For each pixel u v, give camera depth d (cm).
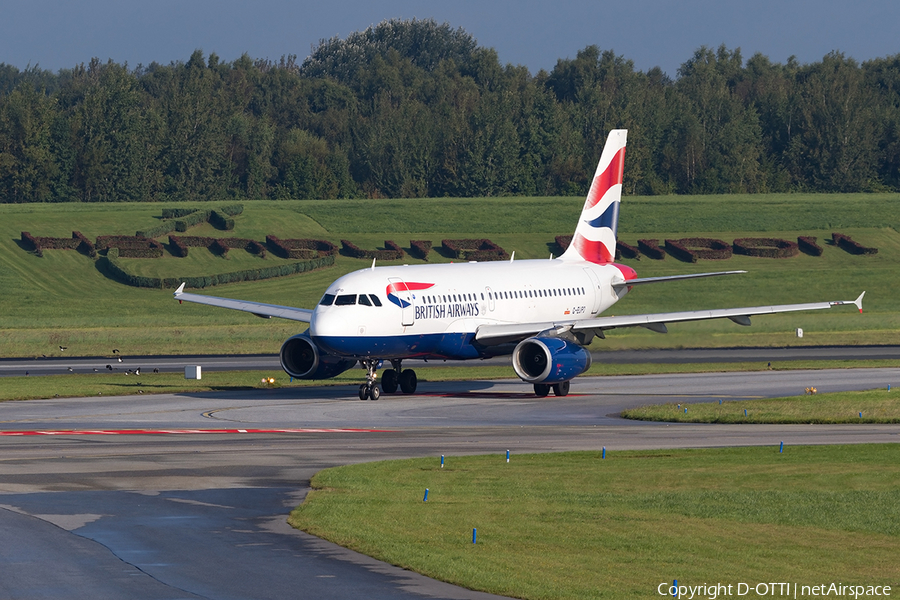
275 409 16662
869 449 11988
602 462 10975
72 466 10531
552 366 17775
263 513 8219
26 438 12862
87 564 6569
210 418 15400
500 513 8262
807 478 10000
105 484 9475
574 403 17762
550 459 11169
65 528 7606
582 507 8550
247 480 9738
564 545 7194
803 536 7581
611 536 7494
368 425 14600
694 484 9688
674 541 7362
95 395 18750
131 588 6022
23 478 9788
